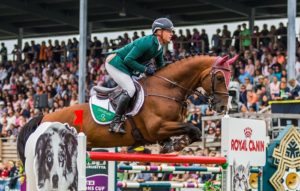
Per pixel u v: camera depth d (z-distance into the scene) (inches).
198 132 433.4
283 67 967.0
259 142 455.8
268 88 869.2
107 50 1272.1
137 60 446.6
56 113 468.4
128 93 442.0
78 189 370.3
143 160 393.7
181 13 1384.1
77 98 1098.1
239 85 872.3
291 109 708.0
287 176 466.0
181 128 431.8
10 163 846.5
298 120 700.0
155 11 1363.2
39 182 349.7
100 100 454.3
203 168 475.2
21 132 474.6
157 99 439.8
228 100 442.9
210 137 796.6
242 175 440.5
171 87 446.0
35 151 349.7
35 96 999.6
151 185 483.2
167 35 442.3
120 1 1288.1
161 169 471.2
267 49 1036.5
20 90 1280.8
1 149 1075.3
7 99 1254.9
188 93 449.7
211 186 506.0
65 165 364.2
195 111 864.3
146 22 1461.6
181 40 1181.1
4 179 655.8
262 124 458.3
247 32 1104.2
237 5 1283.2
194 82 449.1
